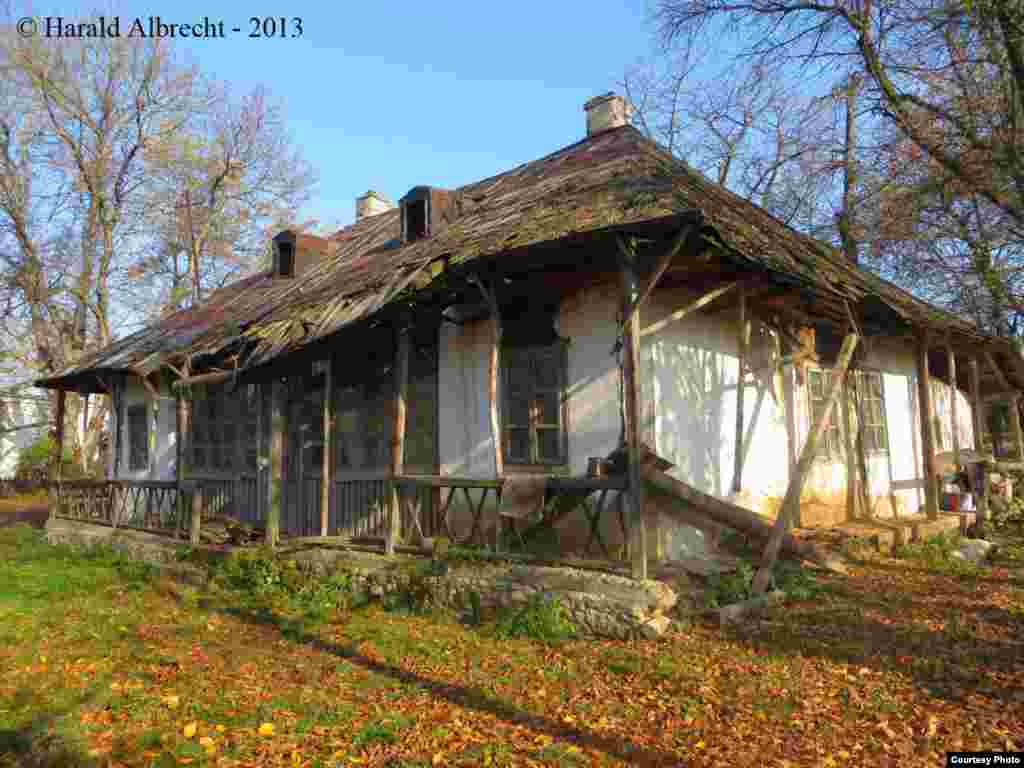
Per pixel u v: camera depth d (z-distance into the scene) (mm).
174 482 11188
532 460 8703
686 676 5309
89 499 13766
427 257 9242
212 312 16062
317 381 11477
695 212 5938
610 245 6797
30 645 6781
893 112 12508
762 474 9648
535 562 7066
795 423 10352
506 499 7289
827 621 6605
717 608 6707
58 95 25156
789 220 20734
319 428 11398
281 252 16516
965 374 15500
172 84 26922
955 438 12344
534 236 7219
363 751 4309
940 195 14031
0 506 25297
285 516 11648
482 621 7055
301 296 12797
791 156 17906
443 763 4105
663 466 7566
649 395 8039
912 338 11500
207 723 4793
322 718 4840
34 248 26047
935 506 11086
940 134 12781
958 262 16062
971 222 15188
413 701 5129
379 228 16484
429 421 9969
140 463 15078
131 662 6266
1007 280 15062
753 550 8578
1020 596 7461
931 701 4762
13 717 4953
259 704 5137
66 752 4293
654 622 6137
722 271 7887
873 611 6906
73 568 10930
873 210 16281
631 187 8023
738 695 4945
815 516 10539
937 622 6543
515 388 8977
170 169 27438
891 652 5750
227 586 9258
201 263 29422
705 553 8430
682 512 7840
